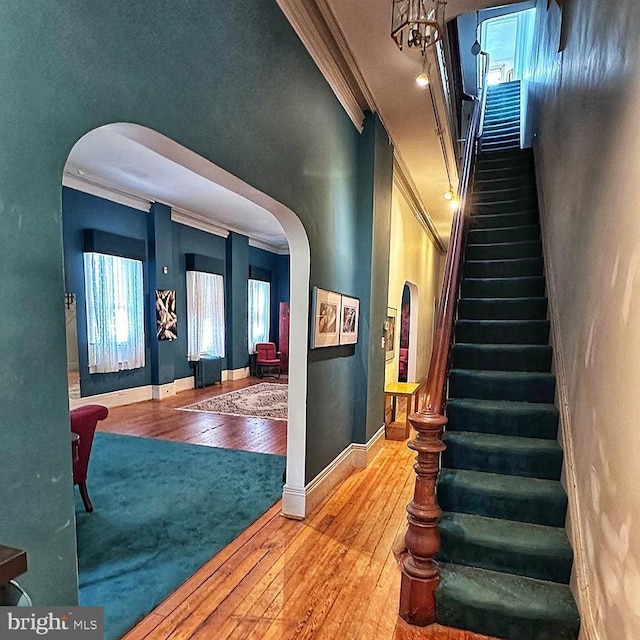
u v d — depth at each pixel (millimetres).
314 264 3152
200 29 1780
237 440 4965
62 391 1226
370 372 4371
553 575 2094
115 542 2730
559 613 1897
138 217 6852
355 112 3896
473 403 2859
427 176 6191
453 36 4637
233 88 2031
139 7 1461
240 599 2238
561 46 3213
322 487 3488
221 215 7961
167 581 2346
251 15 2180
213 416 6098
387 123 4457
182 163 1879
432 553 2059
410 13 2439
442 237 10531
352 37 3027
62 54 1191
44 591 1184
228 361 9336
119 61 1382
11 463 1091
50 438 1194
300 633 2012
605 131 1928
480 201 4910
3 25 1040
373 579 2426
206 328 8555
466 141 5375
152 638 1952
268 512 3211
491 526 2268
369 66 3387
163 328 7281
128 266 6688
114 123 1379
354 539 2857
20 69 1080
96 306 6141
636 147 1500
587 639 1752
